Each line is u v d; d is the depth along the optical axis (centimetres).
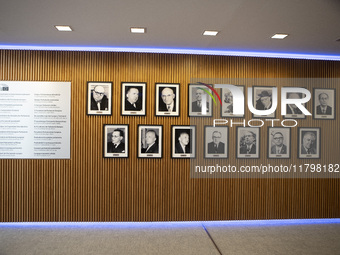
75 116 455
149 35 399
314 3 295
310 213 486
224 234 429
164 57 468
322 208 487
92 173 457
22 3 301
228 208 473
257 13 321
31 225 452
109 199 459
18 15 333
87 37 408
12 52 452
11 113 449
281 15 327
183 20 344
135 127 462
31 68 453
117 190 459
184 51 473
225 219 473
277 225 467
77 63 458
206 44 438
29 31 385
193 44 439
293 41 420
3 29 379
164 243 394
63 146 454
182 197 467
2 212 448
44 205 452
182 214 467
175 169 467
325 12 316
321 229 452
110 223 464
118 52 462
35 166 451
